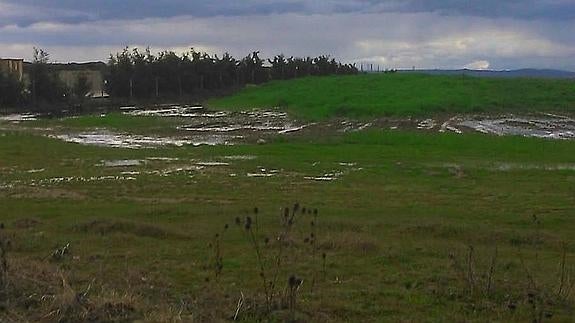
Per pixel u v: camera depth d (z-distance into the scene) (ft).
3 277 25.36
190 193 65.67
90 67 285.02
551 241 43.45
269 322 25.04
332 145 107.04
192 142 114.93
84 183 71.46
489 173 79.20
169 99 241.96
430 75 236.63
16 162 88.17
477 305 29.04
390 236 45.42
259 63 292.81
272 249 40.09
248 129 136.15
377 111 156.87
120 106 215.31
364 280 33.60
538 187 69.10
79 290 26.91
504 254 40.42
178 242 42.93
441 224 47.21
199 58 268.62
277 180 74.18
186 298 28.32
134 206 58.08
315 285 32.22
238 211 54.54
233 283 32.55
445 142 107.14
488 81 204.54
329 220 49.44
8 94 204.33
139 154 96.78
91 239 43.01
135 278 32.55
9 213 55.01
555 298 29.55
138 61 249.75
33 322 22.16
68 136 126.31
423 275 34.37
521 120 143.13
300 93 203.31
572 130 128.98
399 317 27.43
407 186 70.33
